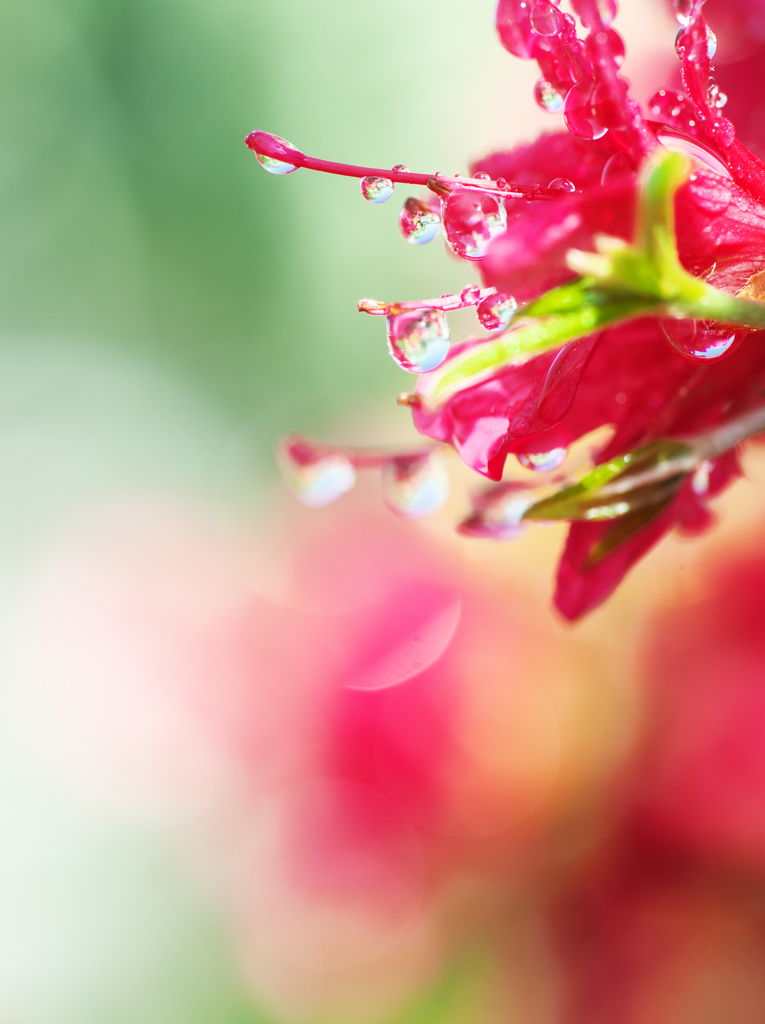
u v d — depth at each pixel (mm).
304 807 229
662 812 208
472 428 153
